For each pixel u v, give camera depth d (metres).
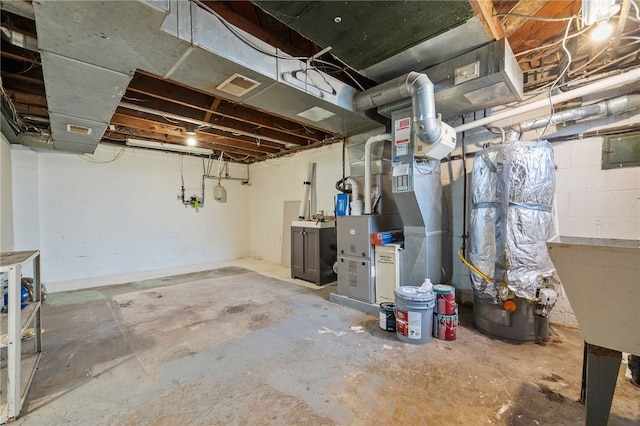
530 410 1.62
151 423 1.57
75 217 4.91
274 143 5.20
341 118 3.06
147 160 5.66
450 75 2.34
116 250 5.31
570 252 1.36
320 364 2.13
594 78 2.49
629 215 2.38
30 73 2.71
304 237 4.71
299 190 5.79
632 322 1.25
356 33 2.00
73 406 1.71
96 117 2.82
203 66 1.94
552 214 2.43
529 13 2.05
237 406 1.69
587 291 1.34
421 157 2.72
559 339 2.47
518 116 2.93
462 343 2.42
